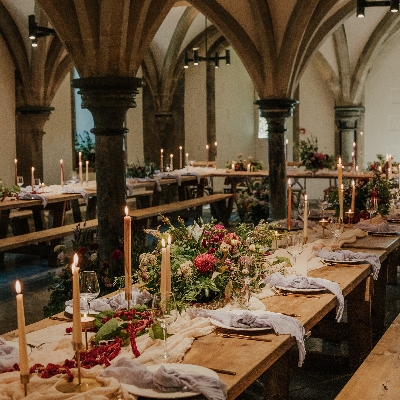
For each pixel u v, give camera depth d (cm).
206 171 1399
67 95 1479
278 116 1029
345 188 772
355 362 517
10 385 249
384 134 1664
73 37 674
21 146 1362
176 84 1689
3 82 1316
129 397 243
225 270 375
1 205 908
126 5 652
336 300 406
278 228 649
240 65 1866
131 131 1688
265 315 342
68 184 1145
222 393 250
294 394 486
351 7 1088
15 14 1280
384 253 550
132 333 310
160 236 394
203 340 319
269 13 972
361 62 1606
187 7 1491
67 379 260
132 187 1189
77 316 252
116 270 662
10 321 687
